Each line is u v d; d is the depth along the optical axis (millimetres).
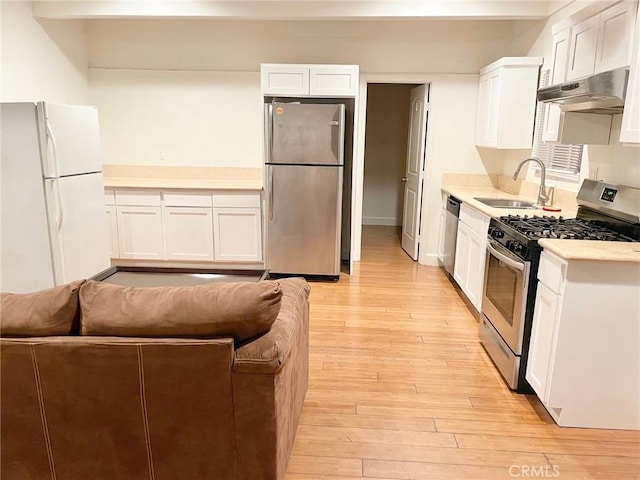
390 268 5082
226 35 4840
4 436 1677
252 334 1609
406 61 4809
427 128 4953
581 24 2826
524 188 4250
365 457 2072
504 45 4723
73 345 1548
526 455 2111
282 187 4418
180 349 1537
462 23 4699
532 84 4023
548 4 3865
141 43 4895
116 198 4613
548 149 3818
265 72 4320
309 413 2395
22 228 3459
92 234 3895
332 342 3244
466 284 3885
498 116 4129
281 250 4566
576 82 2518
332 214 4461
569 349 2221
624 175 2781
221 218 4617
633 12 2254
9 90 3963
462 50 4754
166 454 1673
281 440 1727
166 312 1555
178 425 1634
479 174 4980
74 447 1682
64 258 3531
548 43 3893
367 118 7090
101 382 1590
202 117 5035
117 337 1572
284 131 4289
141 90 5004
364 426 2299
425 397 2568
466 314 3789
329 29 4781
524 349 2559
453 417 2389
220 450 1656
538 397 2471
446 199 4816
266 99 4516
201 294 1584
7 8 3895
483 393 2619
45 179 3357
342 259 5203
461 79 4805
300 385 2184
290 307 1953
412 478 1950
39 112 3262
